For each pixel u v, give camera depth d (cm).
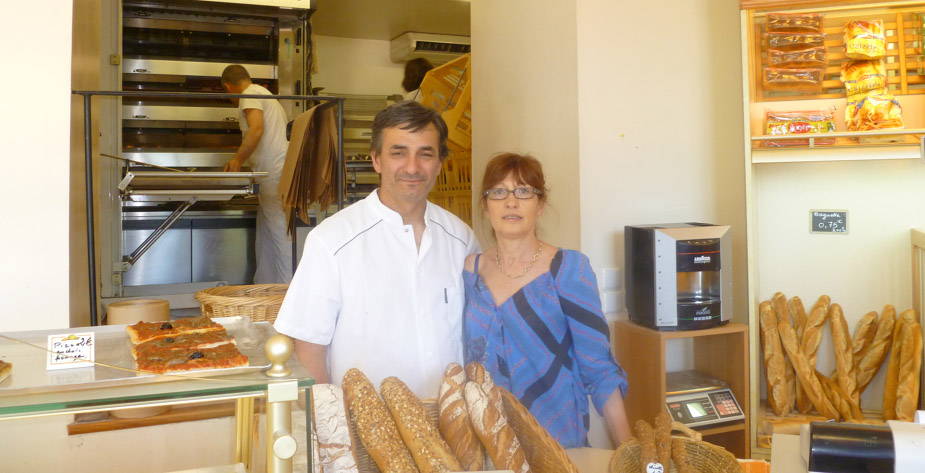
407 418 111
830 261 295
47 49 200
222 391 93
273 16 441
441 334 181
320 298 172
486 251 193
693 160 307
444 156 181
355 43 672
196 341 115
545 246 190
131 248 414
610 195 301
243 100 409
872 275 291
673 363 306
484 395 116
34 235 201
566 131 306
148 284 417
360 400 114
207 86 453
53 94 201
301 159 300
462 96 434
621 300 303
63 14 201
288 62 452
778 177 297
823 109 280
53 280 202
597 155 299
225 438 118
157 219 416
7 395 88
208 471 106
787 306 293
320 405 109
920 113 272
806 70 273
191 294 361
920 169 286
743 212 303
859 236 292
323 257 173
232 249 437
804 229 297
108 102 408
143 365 99
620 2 301
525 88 339
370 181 555
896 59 274
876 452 102
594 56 298
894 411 265
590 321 180
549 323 180
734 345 274
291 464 93
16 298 199
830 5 267
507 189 181
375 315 174
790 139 267
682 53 306
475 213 393
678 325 263
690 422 262
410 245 179
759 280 300
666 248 261
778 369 280
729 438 276
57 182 202
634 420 279
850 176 292
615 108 301
